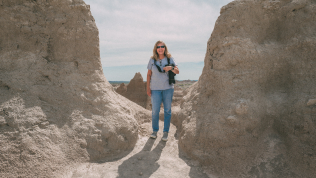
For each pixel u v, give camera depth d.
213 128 2.93
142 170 2.64
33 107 2.67
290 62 2.98
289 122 2.65
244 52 3.16
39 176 2.22
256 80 3.10
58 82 3.13
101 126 3.10
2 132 2.28
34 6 3.14
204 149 2.91
